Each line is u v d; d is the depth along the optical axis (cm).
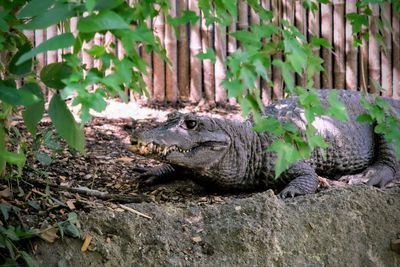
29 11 468
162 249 845
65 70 519
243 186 1056
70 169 1044
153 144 997
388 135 614
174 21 572
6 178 873
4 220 820
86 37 459
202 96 1450
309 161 1080
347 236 909
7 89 494
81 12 449
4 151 591
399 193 972
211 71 1434
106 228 845
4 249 776
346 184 1080
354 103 1145
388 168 1103
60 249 809
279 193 1009
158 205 901
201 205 929
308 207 920
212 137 1018
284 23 543
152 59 1430
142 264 830
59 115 517
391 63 1456
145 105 1403
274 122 542
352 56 1448
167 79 1438
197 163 1017
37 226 834
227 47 1420
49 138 952
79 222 840
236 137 1043
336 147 1099
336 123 1106
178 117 1027
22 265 779
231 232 865
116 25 430
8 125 837
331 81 1458
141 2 544
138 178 1052
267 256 859
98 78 463
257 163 1051
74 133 521
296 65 495
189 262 838
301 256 877
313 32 1430
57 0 464
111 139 1197
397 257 920
